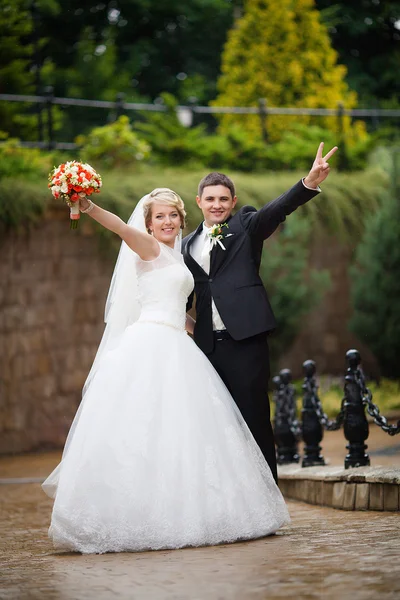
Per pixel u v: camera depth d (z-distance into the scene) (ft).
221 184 23.61
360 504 25.62
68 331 55.83
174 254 22.91
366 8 97.30
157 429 20.83
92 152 58.08
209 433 21.06
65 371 55.72
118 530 19.98
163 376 21.44
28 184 52.90
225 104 76.74
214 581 15.75
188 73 95.35
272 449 22.84
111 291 23.32
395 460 32.65
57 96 82.17
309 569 16.35
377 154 68.69
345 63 95.76
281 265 61.41
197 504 20.22
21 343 53.36
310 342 69.41
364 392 28.25
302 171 65.67
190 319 24.34
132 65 90.53
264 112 70.59
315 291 62.85
